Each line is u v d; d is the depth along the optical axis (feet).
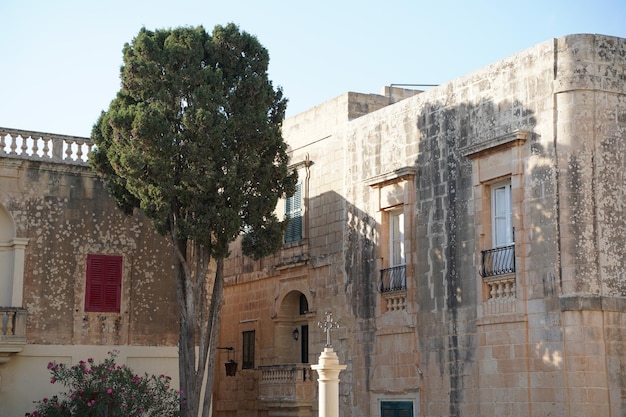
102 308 101.35
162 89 91.61
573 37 78.74
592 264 75.82
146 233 104.63
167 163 89.66
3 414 95.40
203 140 89.51
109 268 102.42
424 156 92.99
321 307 106.22
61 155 101.96
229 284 125.80
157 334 103.24
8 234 99.66
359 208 101.55
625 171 78.28
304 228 110.63
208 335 94.68
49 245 100.27
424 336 90.63
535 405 77.61
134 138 88.69
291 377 105.70
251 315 120.67
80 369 91.71
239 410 120.37
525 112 81.66
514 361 79.97
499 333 81.82
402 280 94.27
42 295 99.09
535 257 79.10
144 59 92.27
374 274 98.02
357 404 98.63
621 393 74.38
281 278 114.62
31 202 100.22
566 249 76.48
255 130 92.48
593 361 74.28
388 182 96.73
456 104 89.66
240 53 94.73
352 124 104.32
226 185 90.43
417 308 91.91
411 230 93.40
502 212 84.53
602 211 76.84
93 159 97.04
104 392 89.25
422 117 93.76
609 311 75.31
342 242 103.76
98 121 97.81
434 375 88.94
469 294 85.81
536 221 79.36
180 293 94.38
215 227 91.35
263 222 96.17
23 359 97.25
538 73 80.79
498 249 83.20
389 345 94.94
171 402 93.20
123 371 93.76
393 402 93.97
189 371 92.94
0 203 98.84
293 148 114.93
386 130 98.84
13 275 98.07
